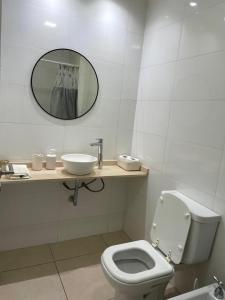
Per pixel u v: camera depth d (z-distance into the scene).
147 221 2.28
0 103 1.90
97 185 2.45
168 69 1.99
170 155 1.96
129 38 2.28
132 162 2.29
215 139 1.54
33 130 2.06
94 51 2.16
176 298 1.29
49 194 2.25
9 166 1.86
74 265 2.09
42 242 2.33
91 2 2.06
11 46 1.85
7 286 1.79
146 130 2.28
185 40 1.80
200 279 1.67
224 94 1.48
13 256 2.12
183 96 1.82
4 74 1.87
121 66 2.30
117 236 2.59
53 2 1.93
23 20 1.86
